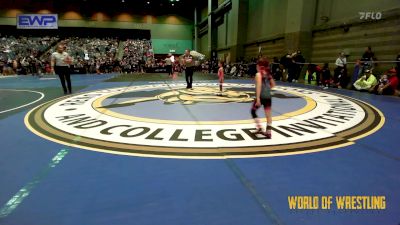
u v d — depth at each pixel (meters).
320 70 13.80
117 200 2.75
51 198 2.78
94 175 3.32
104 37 47.34
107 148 4.26
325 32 15.64
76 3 43.25
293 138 4.75
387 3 11.70
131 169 3.50
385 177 3.27
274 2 20.62
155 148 4.25
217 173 3.38
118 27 45.50
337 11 14.83
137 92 11.24
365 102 8.49
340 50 14.53
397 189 2.98
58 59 10.45
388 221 2.42
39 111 7.16
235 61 26.94
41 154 4.02
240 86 13.76
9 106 7.98
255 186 3.04
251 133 5.03
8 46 35.66
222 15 32.09
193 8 46.72
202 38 43.50
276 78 17.27
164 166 3.59
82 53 37.84
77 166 3.59
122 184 3.09
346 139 4.71
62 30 45.03
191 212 2.54
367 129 5.33
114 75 26.19
